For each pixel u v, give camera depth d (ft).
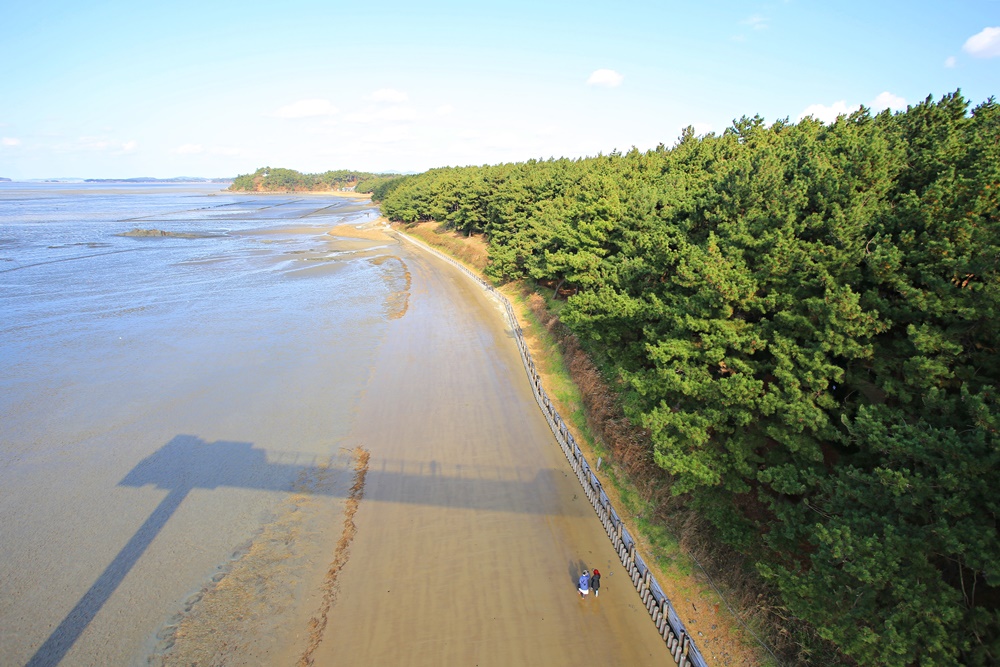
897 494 42.45
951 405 44.04
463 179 342.64
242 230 437.58
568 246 136.87
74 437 102.17
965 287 50.93
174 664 57.57
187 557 72.49
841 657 48.19
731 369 65.51
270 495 85.40
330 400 117.50
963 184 52.24
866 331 52.60
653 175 136.36
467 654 58.08
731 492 65.31
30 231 417.90
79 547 74.23
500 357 141.59
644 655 57.88
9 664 57.67
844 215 60.03
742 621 56.90
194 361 139.23
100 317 177.06
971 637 39.70
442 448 98.37
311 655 58.29
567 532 76.02
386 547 73.72
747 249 69.10
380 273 252.83
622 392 97.19
